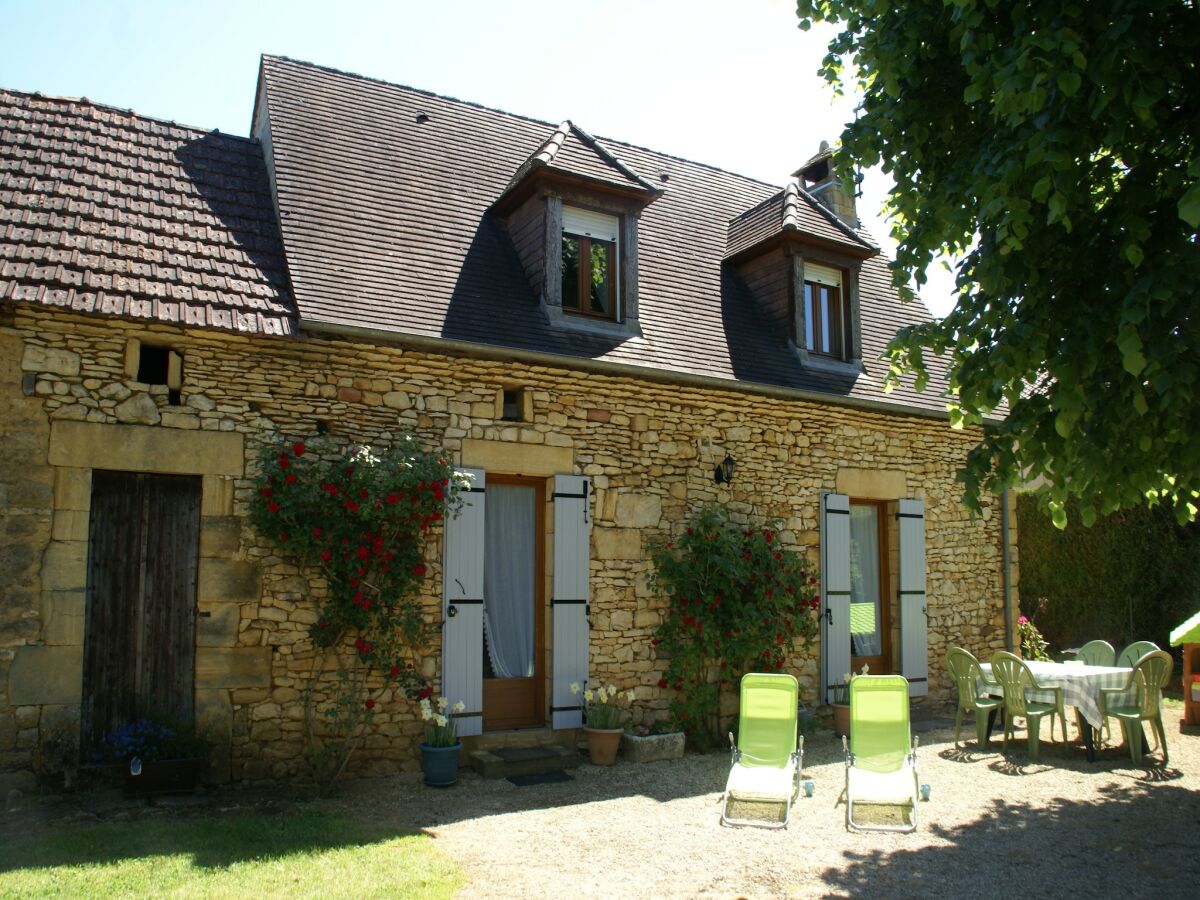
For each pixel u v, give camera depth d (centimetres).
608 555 806
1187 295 409
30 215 658
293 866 478
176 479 655
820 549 928
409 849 517
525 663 793
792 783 624
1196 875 494
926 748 823
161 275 661
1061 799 649
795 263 973
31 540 593
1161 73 427
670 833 564
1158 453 461
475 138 981
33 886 438
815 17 606
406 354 722
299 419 685
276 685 658
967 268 528
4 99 766
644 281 929
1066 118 432
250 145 879
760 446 903
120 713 622
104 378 624
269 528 644
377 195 831
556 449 788
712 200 1136
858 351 1005
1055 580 1327
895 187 596
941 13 521
